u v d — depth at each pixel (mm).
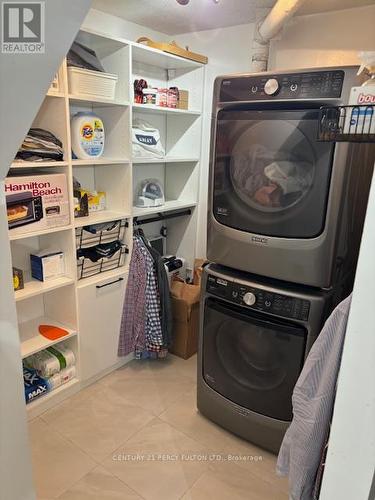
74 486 1728
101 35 2045
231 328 1861
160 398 2340
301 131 1500
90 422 2125
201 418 2178
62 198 2029
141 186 2865
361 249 719
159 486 1743
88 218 2289
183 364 2703
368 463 767
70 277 2207
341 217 1512
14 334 1174
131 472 1812
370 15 2127
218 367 1991
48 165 1920
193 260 3201
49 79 952
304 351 1650
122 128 2350
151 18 2508
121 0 2178
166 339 2604
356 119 1035
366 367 741
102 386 2434
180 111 2691
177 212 3096
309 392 1138
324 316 1604
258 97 1611
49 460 1864
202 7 2270
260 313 1748
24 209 1868
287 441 1273
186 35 2887
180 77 2961
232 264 1828
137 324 2525
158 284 2516
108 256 2385
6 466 1228
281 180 1591
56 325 2312
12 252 2156
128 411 2221
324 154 1461
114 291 2420
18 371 1207
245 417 1940
